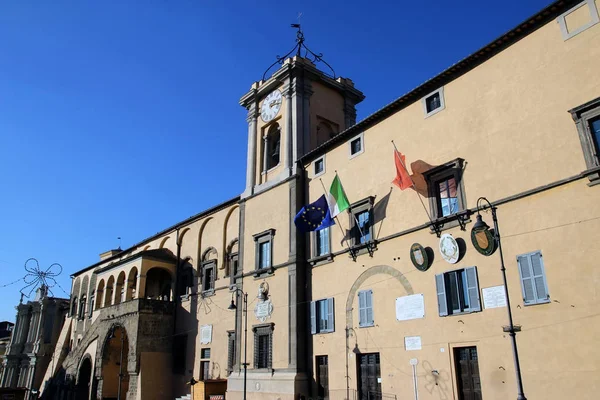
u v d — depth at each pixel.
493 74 23.44
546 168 20.47
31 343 70.56
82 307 62.38
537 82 21.55
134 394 41.81
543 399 18.75
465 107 24.39
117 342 48.91
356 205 29.34
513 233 21.06
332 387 28.31
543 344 19.17
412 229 25.50
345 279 29.14
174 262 48.66
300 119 36.09
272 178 36.69
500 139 22.48
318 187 32.94
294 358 30.20
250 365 33.66
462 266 22.80
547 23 21.69
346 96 40.53
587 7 20.36
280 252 33.69
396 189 27.20
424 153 25.97
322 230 31.94
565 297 18.88
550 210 20.03
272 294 33.44
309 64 37.94
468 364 21.84
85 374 50.34
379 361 25.95
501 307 20.83
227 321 39.41
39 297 74.19
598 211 18.55
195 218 47.19
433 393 22.75
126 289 48.31
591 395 17.55
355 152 30.75
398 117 28.09
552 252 19.62
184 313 45.12
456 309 22.70
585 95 19.78
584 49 20.17
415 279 24.88
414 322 24.41
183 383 42.38
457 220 23.41
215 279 42.56
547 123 20.83
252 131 40.06
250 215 37.53
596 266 18.23
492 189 22.28
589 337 17.95
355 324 27.77
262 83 40.59
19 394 59.75
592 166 18.92
